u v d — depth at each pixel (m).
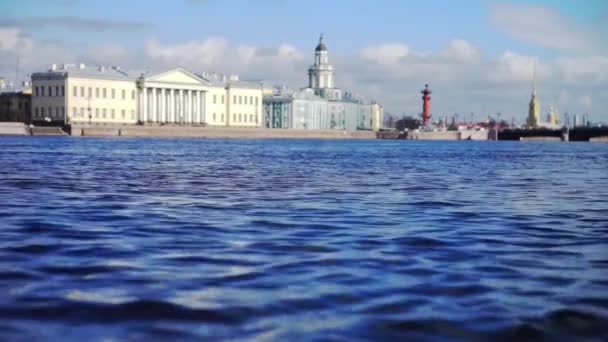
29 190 30.98
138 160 61.84
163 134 181.75
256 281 12.89
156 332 9.92
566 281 13.23
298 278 13.17
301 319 10.59
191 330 10.03
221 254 15.56
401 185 37.62
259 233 18.84
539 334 10.09
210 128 191.62
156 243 16.95
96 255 15.22
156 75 192.50
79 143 109.31
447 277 13.45
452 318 10.74
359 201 28.30
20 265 13.98
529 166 63.25
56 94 179.62
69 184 34.59
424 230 19.88
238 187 34.59
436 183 39.66
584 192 34.25
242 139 177.00
